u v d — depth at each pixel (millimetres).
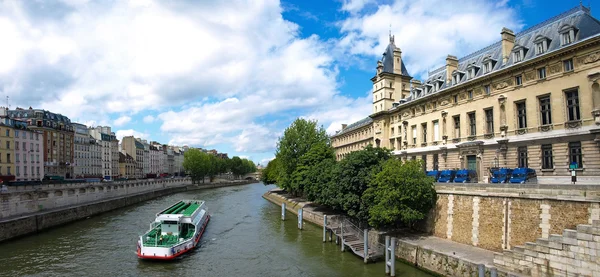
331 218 40156
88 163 108188
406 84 61625
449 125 42750
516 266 20828
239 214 57844
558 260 19031
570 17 31984
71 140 98438
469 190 27969
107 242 36312
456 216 28859
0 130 70000
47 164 88000
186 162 138500
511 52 35500
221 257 31422
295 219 51750
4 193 38625
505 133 34812
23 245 34688
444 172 36000
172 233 34750
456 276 23156
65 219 46219
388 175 30172
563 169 29516
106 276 26312
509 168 32312
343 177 37469
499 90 35781
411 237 30562
